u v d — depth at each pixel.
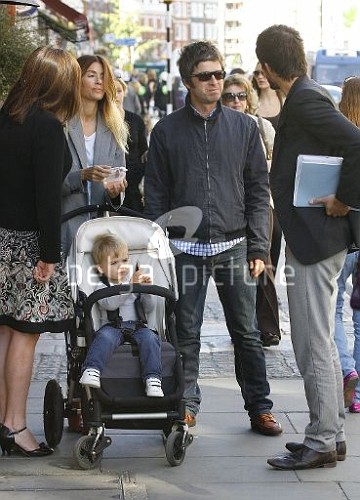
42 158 9.18
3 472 9.26
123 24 84.31
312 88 8.97
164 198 10.54
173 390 9.38
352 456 9.72
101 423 9.23
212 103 10.26
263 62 9.19
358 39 79.38
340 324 11.49
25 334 9.63
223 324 15.84
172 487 8.89
